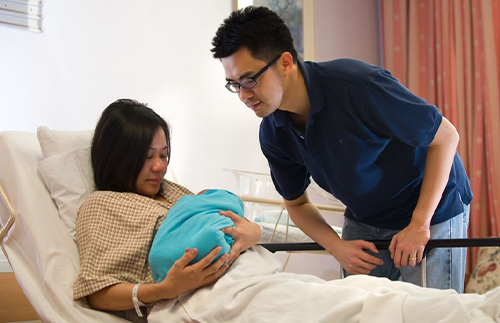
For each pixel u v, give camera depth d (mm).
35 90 2777
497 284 3129
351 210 1784
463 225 1773
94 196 1521
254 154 3525
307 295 1221
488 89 3412
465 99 3549
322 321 1146
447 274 1687
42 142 1713
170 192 1745
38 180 1630
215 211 1425
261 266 1415
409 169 1633
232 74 1453
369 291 1230
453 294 1089
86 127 2920
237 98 3479
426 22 3789
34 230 1493
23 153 1651
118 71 3045
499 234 3312
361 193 1664
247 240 1421
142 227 1454
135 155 1597
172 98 3225
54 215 1574
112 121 1623
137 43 3117
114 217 1470
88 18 2965
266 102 1477
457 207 1714
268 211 2801
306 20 3764
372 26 4062
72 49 2904
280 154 1796
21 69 2742
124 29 3078
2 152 1624
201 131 3324
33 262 1501
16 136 1683
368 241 1653
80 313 1354
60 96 2852
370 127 1539
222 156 3395
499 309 1000
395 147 1609
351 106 1512
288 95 1541
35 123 2768
